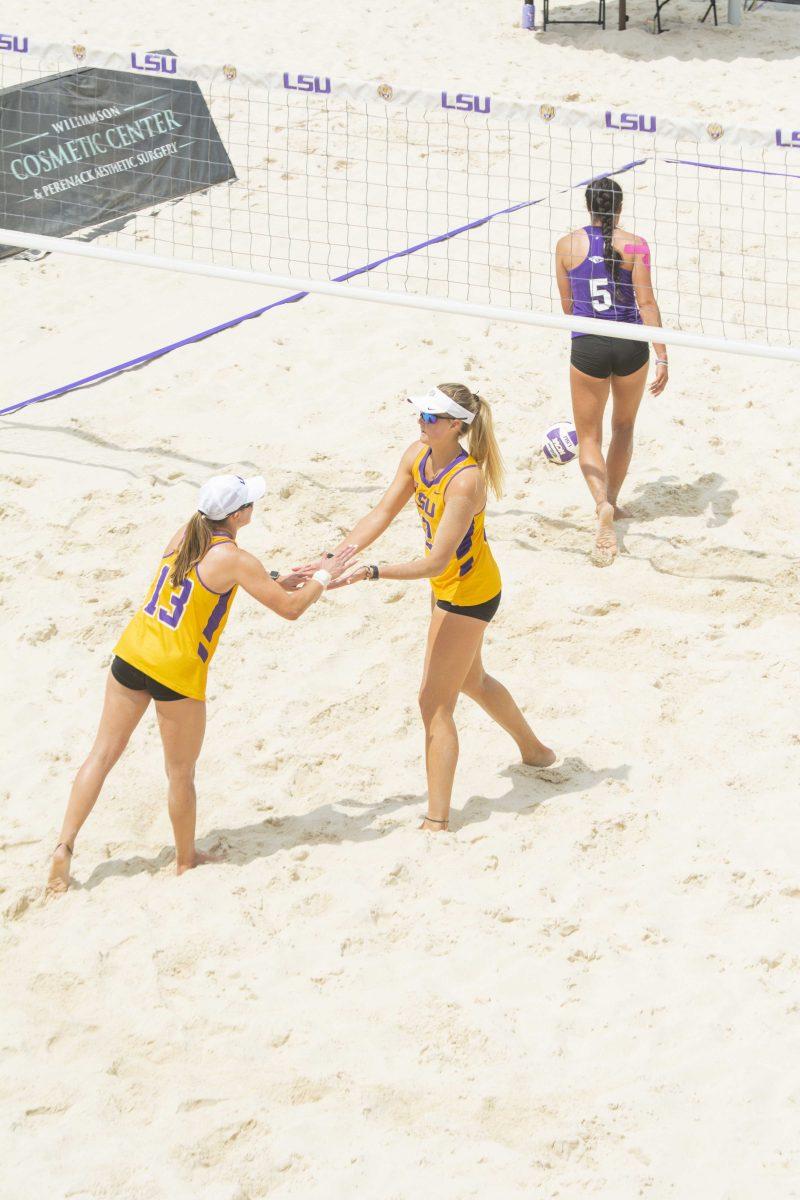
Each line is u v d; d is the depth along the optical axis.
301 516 27.48
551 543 27.17
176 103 45.62
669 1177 14.29
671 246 39.59
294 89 28.45
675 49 58.22
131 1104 15.22
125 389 32.97
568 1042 16.14
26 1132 14.84
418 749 21.84
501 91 52.97
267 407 32.00
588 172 46.00
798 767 20.98
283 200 44.28
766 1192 14.07
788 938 17.59
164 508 27.83
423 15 63.69
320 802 20.72
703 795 20.53
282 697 22.95
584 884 18.73
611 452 27.22
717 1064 15.69
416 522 27.64
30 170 41.97
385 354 34.06
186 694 17.98
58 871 18.50
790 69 55.31
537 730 22.14
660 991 16.84
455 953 17.50
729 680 23.08
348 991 16.89
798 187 44.31
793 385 32.50
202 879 18.78
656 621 24.55
